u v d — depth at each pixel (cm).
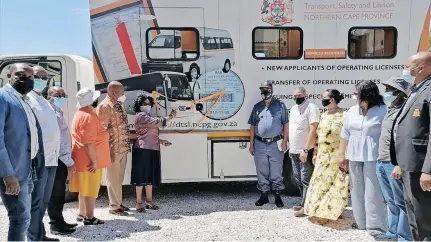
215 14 606
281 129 591
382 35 629
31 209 423
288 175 650
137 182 569
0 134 340
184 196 669
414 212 349
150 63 604
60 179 479
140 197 577
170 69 606
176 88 607
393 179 417
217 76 612
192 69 609
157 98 606
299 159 567
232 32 611
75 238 472
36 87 428
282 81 620
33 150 385
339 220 534
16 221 363
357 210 495
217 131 615
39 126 404
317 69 622
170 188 725
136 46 600
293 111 569
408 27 623
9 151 355
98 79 602
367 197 476
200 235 482
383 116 464
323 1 616
